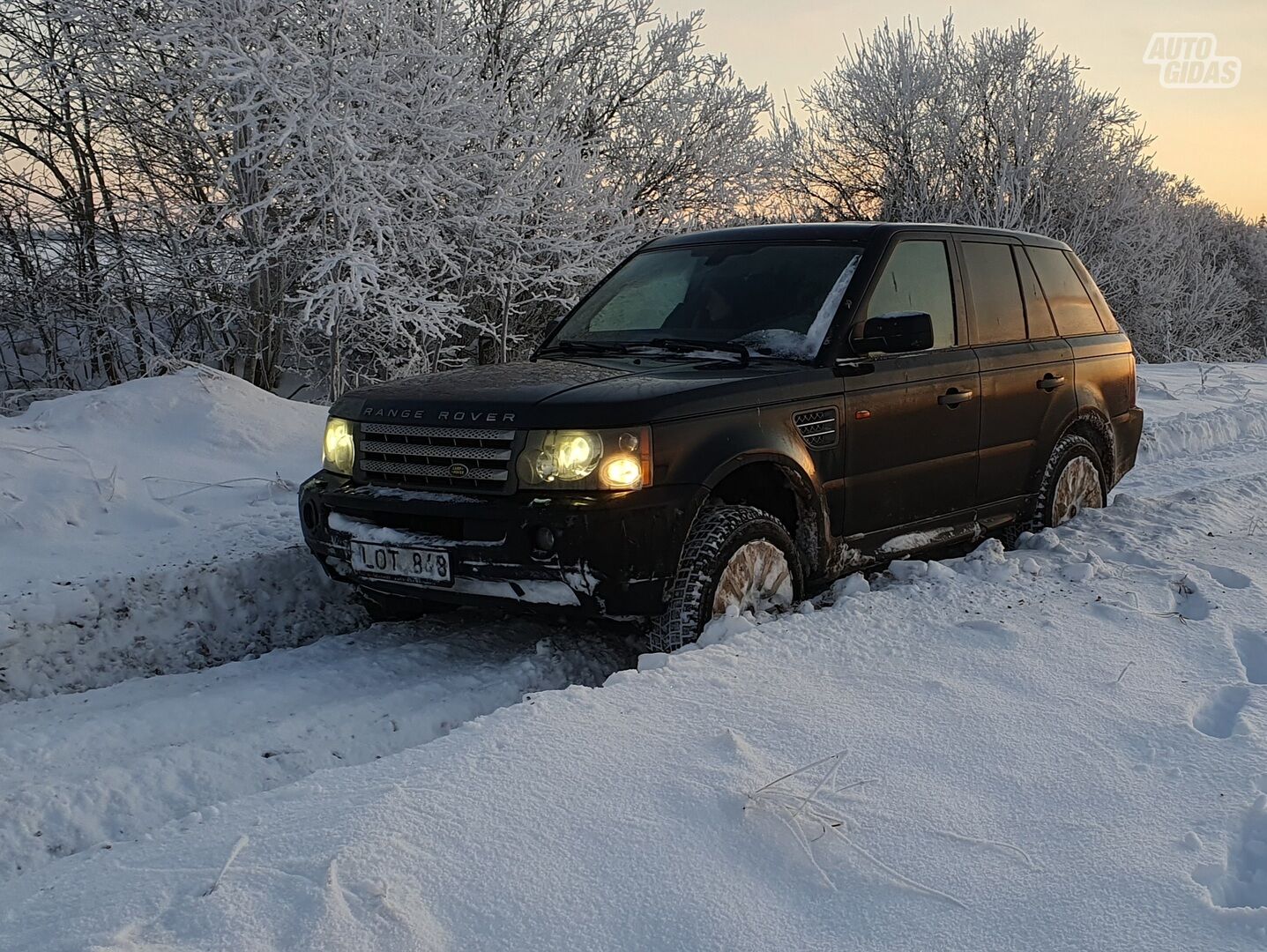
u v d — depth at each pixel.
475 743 2.93
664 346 4.85
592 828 2.55
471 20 12.75
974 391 5.29
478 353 13.65
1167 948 2.20
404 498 4.02
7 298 11.39
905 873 2.47
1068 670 3.79
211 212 10.94
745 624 3.99
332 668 4.23
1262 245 31.62
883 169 23.16
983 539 5.82
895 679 3.63
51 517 5.50
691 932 2.23
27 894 2.44
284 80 9.79
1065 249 6.53
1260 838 2.66
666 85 14.80
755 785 2.77
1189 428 11.22
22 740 3.52
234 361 11.89
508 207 11.16
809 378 4.46
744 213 15.68
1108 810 2.80
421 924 2.16
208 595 4.94
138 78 10.33
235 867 2.33
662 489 3.85
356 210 10.09
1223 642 4.13
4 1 10.23
